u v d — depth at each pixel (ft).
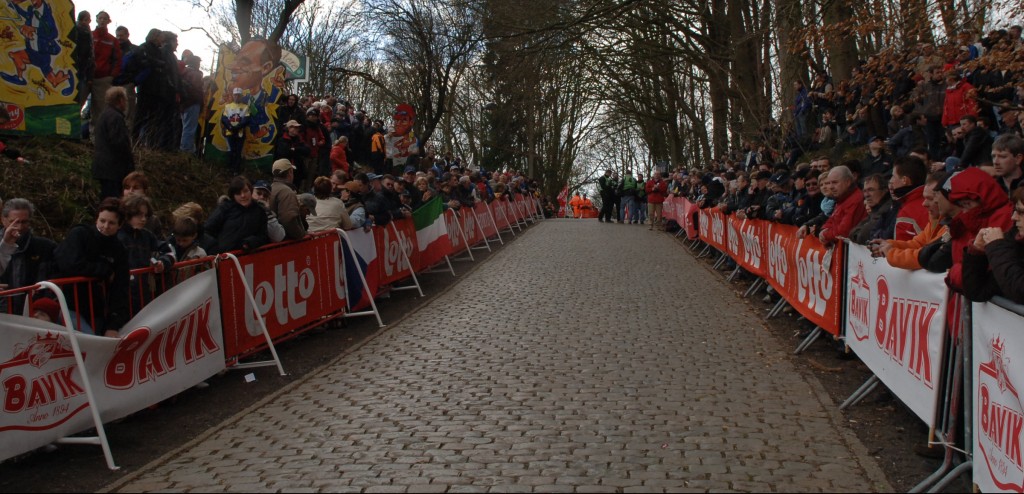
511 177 87.04
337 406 17.75
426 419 16.47
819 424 15.92
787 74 50.21
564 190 165.78
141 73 35.83
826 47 33.71
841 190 21.65
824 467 13.52
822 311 22.08
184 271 19.58
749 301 31.68
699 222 52.42
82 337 14.97
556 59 75.31
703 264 45.37
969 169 13.15
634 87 104.27
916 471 13.46
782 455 14.11
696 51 77.56
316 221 28.73
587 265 45.09
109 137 27.32
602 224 88.74
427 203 40.98
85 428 15.23
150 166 35.12
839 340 21.42
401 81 106.22
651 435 15.21
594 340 24.29
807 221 24.86
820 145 54.60
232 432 16.14
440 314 29.94
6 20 30.53
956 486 12.76
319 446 14.97
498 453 14.28
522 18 70.23
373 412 17.13
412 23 86.89
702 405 17.26
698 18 73.20
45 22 31.91
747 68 67.97
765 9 55.52
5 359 13.56
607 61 83.71
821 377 19.76
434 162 67.62
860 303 18.44
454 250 48.70
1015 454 10.21
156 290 18.71
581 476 13.10
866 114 44.06
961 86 33.09
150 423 17.24
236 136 41.42
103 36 35.78
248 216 22.41
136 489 13.10
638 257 49.37
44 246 16.90
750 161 55.98
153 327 17.17
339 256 28.19
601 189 94.27
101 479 13.88
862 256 18.31
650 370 20.44
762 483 12.79
